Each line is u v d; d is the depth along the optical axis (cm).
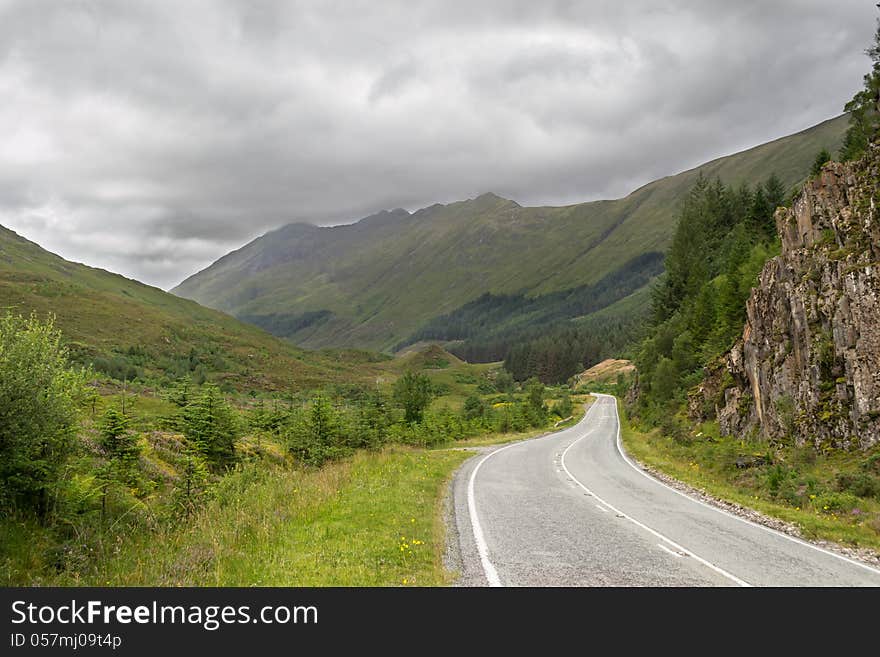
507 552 992
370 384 14075
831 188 2748
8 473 885
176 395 2148
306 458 2380
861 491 1634
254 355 15700
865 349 2125
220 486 1389
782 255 2959
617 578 862
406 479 1791
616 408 8700
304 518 1162
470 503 1507
